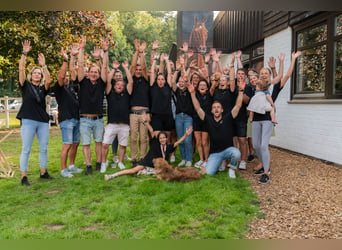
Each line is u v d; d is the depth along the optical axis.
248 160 6.27
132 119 5.53
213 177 4.88
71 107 5.15
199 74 5.71
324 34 6.23
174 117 6.27
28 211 3.68
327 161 5.98
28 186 4.66
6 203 3.95
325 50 6.18
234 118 5.14
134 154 5.61
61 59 10.08
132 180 4.82
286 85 7.42
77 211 3.65
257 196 4.19
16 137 10.77
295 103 6.97
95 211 3.63
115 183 4.71
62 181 4.93
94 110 5.20
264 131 4.83
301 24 6.84
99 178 5.00
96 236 3.04
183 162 5.89
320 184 4.60
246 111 5.57
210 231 3.12
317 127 6.28
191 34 11.70
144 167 5.11
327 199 3.98
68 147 5.20
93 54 5.44
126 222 3.36
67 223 3.33
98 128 5.35
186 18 11.66
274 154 6.96
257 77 5.58
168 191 4.24
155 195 4.12
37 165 6.07
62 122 5.13
